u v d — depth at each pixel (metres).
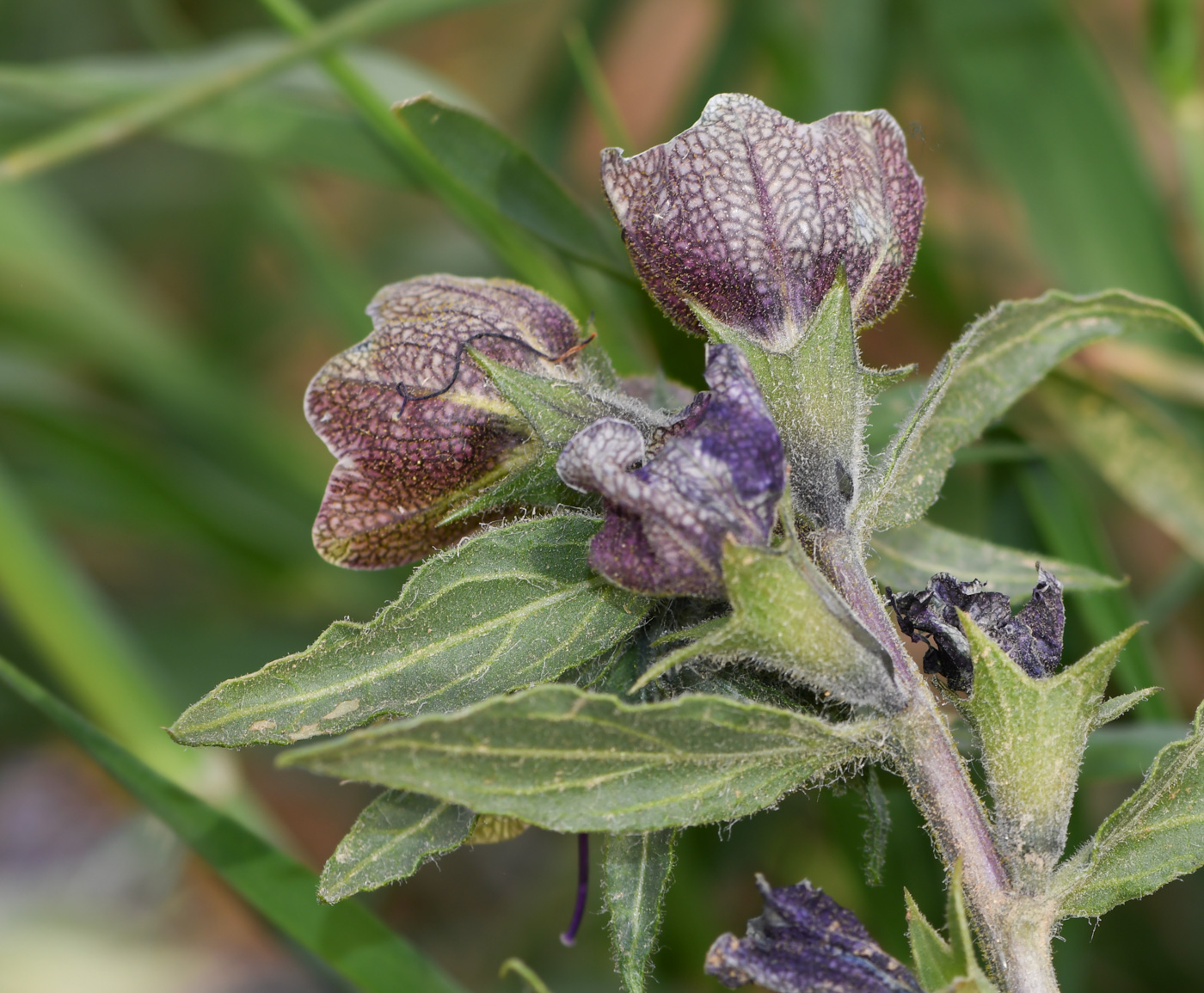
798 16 0.59
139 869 0.59
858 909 0.45
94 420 0.58
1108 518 0.59
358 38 0.42
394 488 0.35
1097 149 0.48
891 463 0.34
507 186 0.40
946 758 0.34
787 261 0.34
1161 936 0.48
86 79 0.44
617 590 0.34
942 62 0.50
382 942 0.39
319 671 0.34
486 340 0.35
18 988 0.55
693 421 0.33
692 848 0.47
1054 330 0.37
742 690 0.34
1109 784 0.50
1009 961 0.33
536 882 0.57
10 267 0.58
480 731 0.32
